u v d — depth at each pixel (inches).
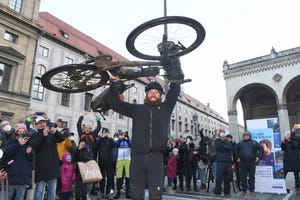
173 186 386.6
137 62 134.3
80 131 275.9
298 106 1160.2
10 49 850.8
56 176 205.6
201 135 366.9
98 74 147.9
